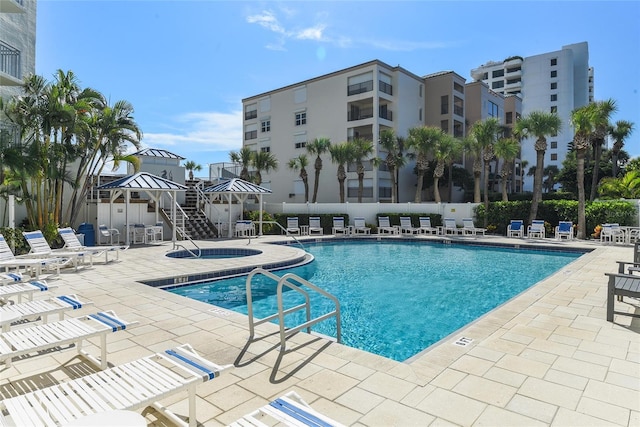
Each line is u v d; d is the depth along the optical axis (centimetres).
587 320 566
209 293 904
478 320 568
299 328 461
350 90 3344
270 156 3188
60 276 927
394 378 377
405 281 1058
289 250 1451
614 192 2673
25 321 541
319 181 3525
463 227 2180
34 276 925
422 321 707
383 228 2245
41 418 228
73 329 385
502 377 378
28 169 1203
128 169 2280
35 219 1480
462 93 3741
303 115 3650
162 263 1135
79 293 743
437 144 2733
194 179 2719
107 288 788
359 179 2933
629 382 368
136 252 1405
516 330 521
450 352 443
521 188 5075
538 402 330
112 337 495
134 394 256
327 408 320
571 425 296
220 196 2356
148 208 1900
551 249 1648
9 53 1603
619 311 613
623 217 1855
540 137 2112
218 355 436
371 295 900
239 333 510
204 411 318
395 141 2933
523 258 1490
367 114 3362
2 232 1205
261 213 2142
